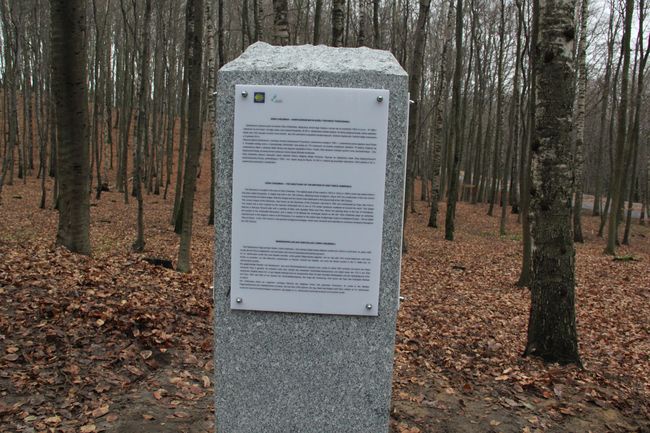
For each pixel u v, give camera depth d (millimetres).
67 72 7969
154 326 5559
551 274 6000
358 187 2500
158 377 4504
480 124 32406
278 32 10734
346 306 2549
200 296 7359
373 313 2549
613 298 10688
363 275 2541
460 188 40219
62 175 8344
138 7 28500
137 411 3816
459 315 8680
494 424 4203
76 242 8516
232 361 2605
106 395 4039
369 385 2604
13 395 3840
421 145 36750
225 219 2545
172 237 14953
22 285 5969
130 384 4301
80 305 5566
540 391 5039
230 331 2592
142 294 6625
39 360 4422
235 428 2643
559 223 5965
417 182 40938
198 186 29531
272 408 2627
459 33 18188
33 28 26094
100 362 4547
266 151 2492
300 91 2469
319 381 2605
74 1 7758
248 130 2482
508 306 9781
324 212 2516
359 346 2584
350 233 2521
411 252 15930
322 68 2494
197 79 9414
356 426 2631
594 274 13352
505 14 29109
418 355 6172
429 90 37344
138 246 12273
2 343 4559
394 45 22109
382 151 2486
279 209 2518
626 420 4559
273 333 2586
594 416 4527
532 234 6180
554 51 5855
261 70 2490
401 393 4762
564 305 5973
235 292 2553
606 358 6785
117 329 5262
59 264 7262
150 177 26531
